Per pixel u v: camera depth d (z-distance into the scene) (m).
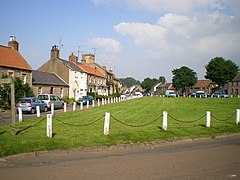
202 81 129.50
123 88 144.25
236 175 6.77
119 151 9.61
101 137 11.12
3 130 12.59
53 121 16.88
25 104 26.02
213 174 6.85
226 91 104.00
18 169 7.21
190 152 9.52
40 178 6.45
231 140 12.14
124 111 25.80
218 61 91.88
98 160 8.27
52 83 45.00
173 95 81.44
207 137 12.50
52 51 53.03
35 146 9.24
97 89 67.31
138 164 7.79
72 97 51.06
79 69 56.69
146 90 162.88
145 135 11.84
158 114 22.92
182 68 107.00
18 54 38.97
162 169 7.27
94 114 22.25
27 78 37.59
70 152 9.23
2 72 32.72
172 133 12.55
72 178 6.46
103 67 83.56
